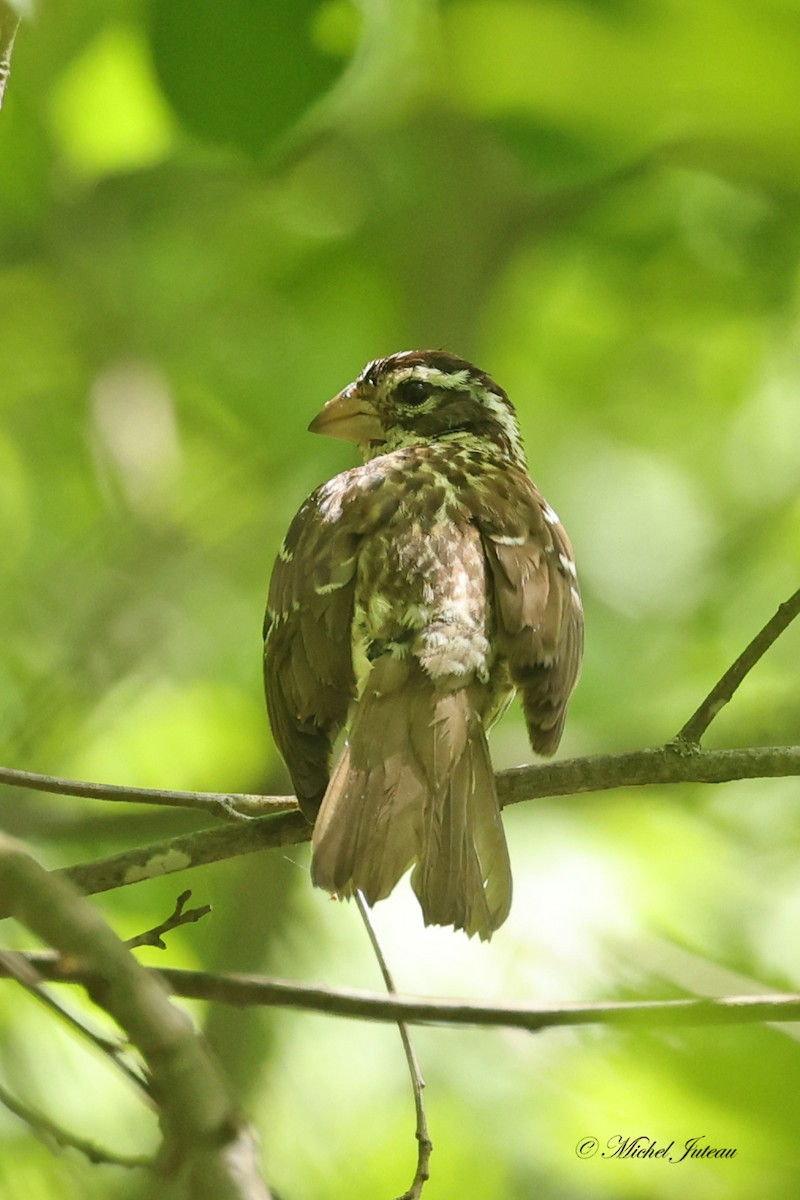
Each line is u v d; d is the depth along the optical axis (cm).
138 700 1235
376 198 1386
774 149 1048
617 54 951
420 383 935
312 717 708
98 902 985
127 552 1330
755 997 525
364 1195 966
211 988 518
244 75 774
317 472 1381
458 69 988
